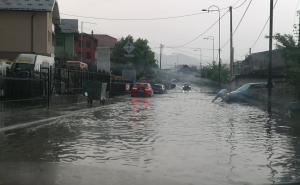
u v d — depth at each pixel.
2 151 12.59
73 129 17.97
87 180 9.20
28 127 18.53
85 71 38.06
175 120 22.39
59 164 10.78
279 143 14.60
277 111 29.55
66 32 73.06
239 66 94.50
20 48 45.03
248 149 13.33
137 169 10.34
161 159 11.61
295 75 28.94
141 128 18.53
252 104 38.44
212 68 100.69
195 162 11.25
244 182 9.23
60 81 31.89
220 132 17.45
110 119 22.53
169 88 106.12
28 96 25.36
